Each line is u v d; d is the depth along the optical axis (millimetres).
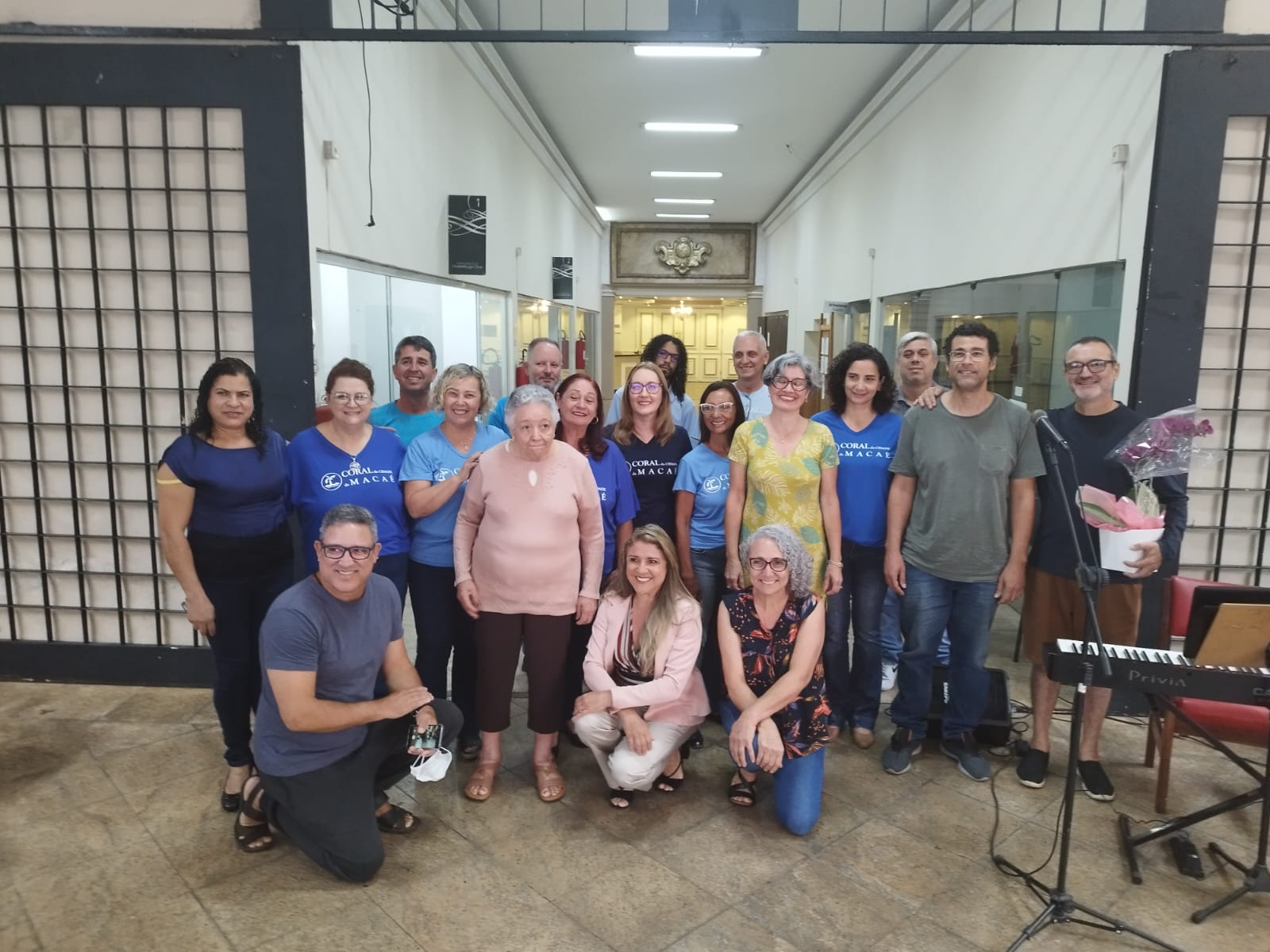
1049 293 4051
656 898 2119
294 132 3006
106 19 3014
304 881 2168
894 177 6785
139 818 2441
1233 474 3119
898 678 2861
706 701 2617
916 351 3553
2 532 3312
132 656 3334
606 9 5551
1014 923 2043
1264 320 3016
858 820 2496
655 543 2467
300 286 3086
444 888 2152
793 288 11625
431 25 4895
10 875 2166
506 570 2498
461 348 5895
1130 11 3283
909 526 2807
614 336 15297
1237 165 2947
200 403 2373
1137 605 2572
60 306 3164
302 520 2650
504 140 6973
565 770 2799
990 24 4797
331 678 2141
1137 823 2477
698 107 7793
